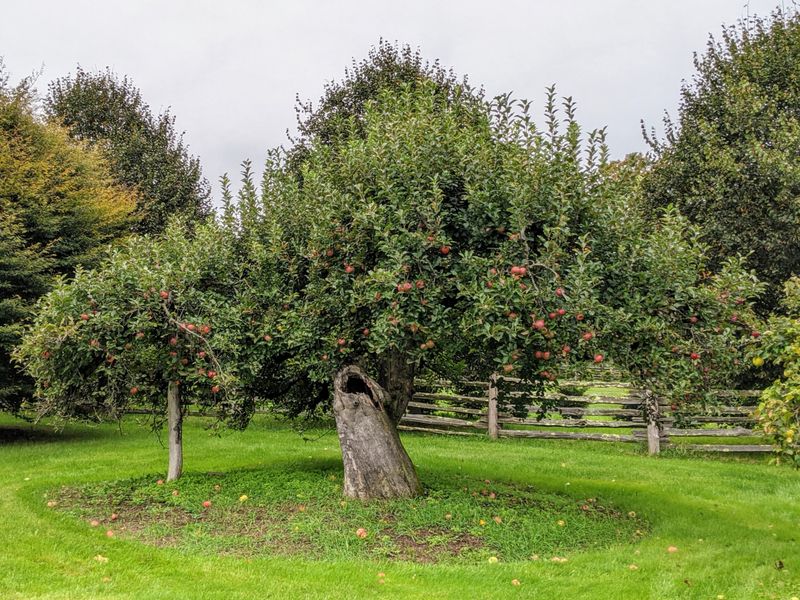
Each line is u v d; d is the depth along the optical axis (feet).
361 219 22.47
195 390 29.66
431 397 51.90
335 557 20.01
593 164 23.71
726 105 46.55
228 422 31.09
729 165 43.11
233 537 21.61
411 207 22.97
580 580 18.69
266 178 28.63
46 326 23.58
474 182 23.34
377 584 17.84
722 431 42.65
